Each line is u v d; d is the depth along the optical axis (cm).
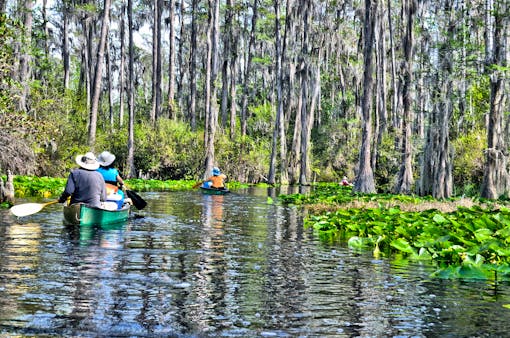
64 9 4359
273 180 4125
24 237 911
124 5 4819
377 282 638
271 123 5156
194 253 805
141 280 609
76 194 1102
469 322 475
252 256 801
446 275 664
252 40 5272
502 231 844
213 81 4069
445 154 2333
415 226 1023
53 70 4834
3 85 1769
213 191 2581
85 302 511
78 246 830
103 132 4069
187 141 4041
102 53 3216
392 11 4250
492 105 2306
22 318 459
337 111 5038
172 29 4391
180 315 480
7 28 1670
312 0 4050
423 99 3203
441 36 2619
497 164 2258
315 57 3994
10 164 2036
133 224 1158
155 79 4450
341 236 1070
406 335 439
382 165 3172
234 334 434
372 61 2517
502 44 2264
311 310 509
